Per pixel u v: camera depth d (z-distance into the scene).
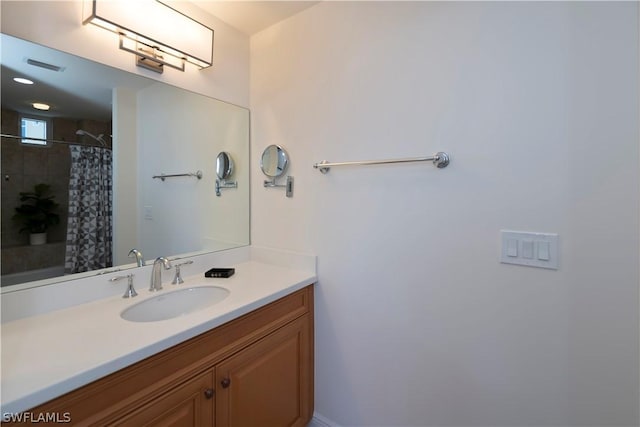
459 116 1.14
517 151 1.03
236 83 1.76
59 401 0.69
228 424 1.09
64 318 1.02
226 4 1.53
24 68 1.04
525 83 1.01
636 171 0.86
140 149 1.37
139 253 1.35
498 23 1.06
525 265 1.02
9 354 0.78
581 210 0.93
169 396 0.91
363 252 1.39
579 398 0.96
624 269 0.88
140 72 1.35
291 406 1.42
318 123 1.53
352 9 1.40
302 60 1.58
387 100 1.31
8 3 0.99
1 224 1.00
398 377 1.32
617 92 0.88
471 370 1.14
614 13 0.88
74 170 1.17
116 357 0.77
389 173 1.31
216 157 1.69
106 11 1.13
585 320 0.94
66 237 1.15
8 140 1.02
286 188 1.66
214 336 1.04
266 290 1.31
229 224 1.75
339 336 1.48
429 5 1.20
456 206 1.15
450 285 1.17
